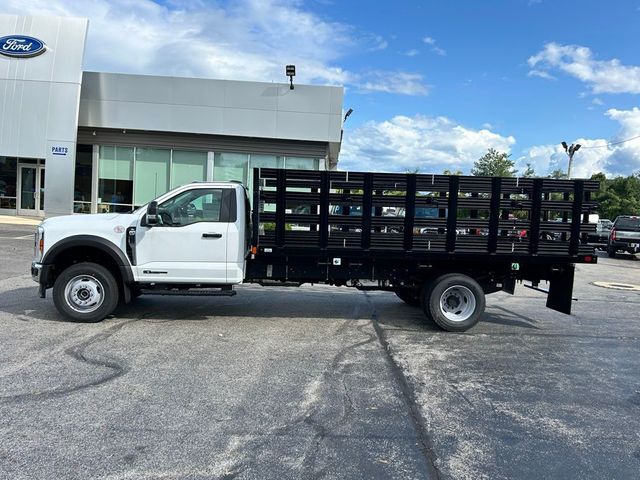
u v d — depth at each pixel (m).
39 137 20.22
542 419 4.36
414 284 7.89
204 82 20.61
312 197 7.30
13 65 20.09
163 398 4.48
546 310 9.63
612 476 3.44
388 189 7.35
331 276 7.64
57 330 6.62
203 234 7.17
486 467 3.51
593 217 7.60
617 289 12.98
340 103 20.75
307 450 3.64
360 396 4.72
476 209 7.46
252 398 4.56
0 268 11.03
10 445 3.55
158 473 3.26
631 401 4.85
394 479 3.31
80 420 3.97
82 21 20.47
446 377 5.38
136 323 7.19
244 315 8.02
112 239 7.02
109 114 20.70
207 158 21.58
